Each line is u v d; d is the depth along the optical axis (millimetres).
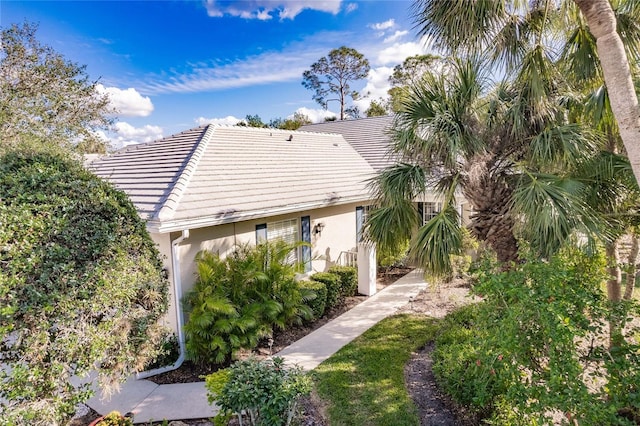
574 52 5863
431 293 11156
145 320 5133
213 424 5547
